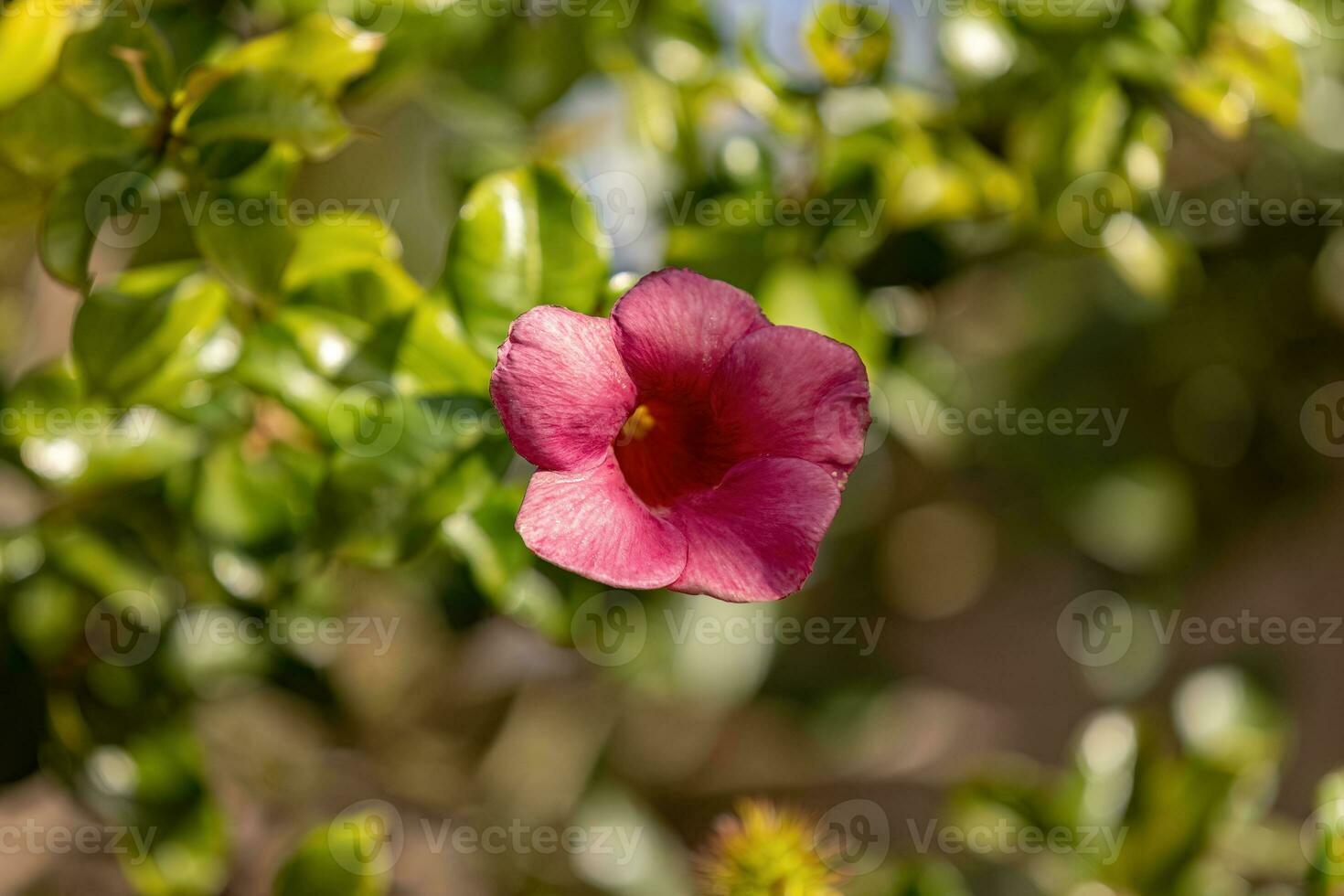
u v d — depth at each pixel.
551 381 0.60
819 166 0.73
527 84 0.75
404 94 0.76
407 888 0.95
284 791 0.90
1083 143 0.73
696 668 0.93
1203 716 0.93
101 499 0.72
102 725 0.73
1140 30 0.73
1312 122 0.82
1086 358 1.06
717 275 0.72
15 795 0.84
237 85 0.67
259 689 0.84
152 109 0.67
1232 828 0.79
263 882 0.86
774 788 1.21
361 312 0.67
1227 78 0.73
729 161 0.74
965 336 1.08
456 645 0.85
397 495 0.67
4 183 0.71
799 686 1.17
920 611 1.29
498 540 0.69
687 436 0.62
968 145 0.74
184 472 0.71
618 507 0.60
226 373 0.68
